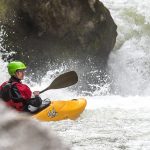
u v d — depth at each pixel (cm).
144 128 2059
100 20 4475
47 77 4353
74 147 1645
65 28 4381
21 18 4369
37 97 2475
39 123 146
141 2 5516
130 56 4925
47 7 4319
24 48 4394
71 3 4369
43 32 4381
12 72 2420
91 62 4534
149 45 5056
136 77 4825
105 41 4588
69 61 4441
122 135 1886
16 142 140
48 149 141
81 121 2364
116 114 2583
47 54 4412
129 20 5225
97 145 1678
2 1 4409
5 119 142
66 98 3862
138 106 2970
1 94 2402
